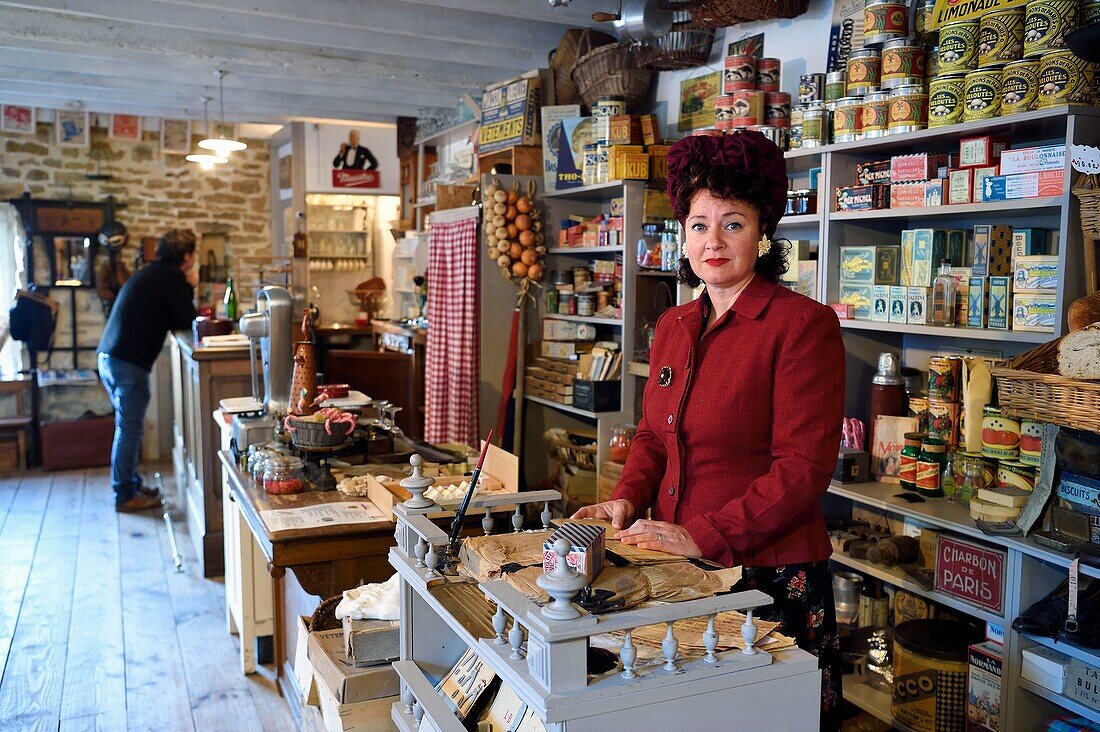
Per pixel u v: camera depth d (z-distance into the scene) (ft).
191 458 18.34
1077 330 6.97
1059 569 8.16
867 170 10.08
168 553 17.93
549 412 17.15
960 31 8.90
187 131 30.22
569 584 4.04
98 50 18.13
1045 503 7.92
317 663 7.73
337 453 10.97
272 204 33.04
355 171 29.43
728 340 6.00
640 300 14.35
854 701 9.79
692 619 4.89
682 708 4.25
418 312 23.73
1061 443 7.50
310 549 8.87
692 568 4.85
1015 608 8.05
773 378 5.83
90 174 30.22
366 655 7.23
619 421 14.58
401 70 19.76
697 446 6.07
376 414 12.48
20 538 18.83
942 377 9.46
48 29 16.80
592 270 16.15
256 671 12.48
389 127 29.76
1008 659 8.09
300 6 14.89
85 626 14.11
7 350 28.53
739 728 4.40
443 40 16.93
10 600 15.21
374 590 7.80
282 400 12.58
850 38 11.34
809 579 5.99
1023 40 8.36
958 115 8.94
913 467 9.56
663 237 13.53
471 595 5.43
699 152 5.70
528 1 14.87
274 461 10.36
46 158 29.60
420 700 5.46
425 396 19.90
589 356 15.01
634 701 4.13
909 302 9.53
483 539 5.21
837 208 10.37
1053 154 8.07
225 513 13.57
